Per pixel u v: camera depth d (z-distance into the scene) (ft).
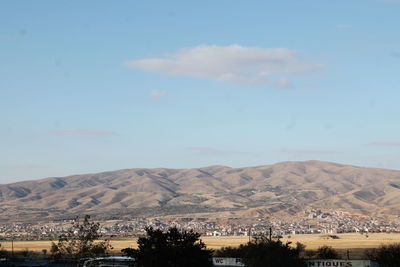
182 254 276.82
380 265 372.58
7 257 481.46
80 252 367.25
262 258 337.72
